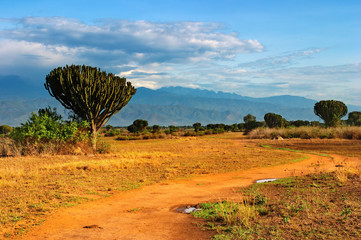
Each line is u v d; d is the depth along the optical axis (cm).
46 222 658
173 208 780
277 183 1025
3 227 616
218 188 1041
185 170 1484
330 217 573
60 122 2159
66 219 683
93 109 2250
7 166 1455
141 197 919
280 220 579
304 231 506
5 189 961
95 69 2303
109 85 2248
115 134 6203
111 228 615
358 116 6166
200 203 803
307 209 627
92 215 718
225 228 565
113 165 1534
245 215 613
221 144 3453
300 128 4209
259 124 6612
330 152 2277
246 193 901
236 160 1869
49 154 1927
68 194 923
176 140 4397
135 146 3164
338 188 852
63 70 2192
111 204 830
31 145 1966
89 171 1383
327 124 4441
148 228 609
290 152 2391
